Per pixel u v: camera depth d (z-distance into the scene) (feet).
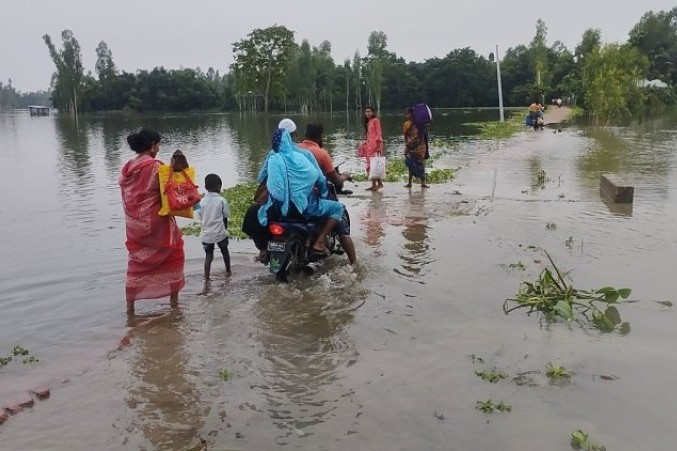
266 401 13.20
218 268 23.70
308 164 22.11
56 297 20.62
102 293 20.99
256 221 22.76
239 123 181.78
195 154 77.51
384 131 128.26
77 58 300.40
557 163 53.47
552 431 11.63
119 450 11.53
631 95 130.11
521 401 12.77
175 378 14.46
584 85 134.51
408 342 16.02
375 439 11.54
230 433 11.95
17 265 24.50
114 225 32.24
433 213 32.32
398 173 49.78
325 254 23.53
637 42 274.57
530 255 23.47
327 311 18.54
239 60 269.23
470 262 22.85
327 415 12.50
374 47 313.32
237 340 16.60
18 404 13.17
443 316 17.70
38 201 40.47
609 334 16.08
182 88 337.72
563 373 13.78
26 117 290.97
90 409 13.10
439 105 313.32
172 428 12.24
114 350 16.20
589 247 24.31
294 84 266.36
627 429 11.64
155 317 18.57
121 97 335.47
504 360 14.73
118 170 59.52
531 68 286.05
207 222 21.97
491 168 51.49
